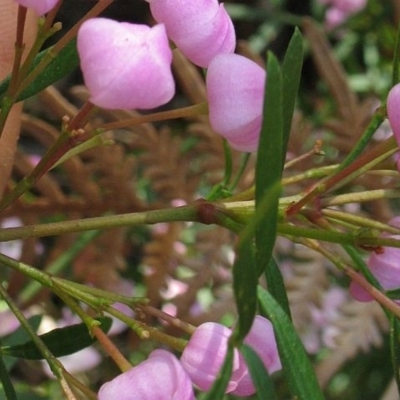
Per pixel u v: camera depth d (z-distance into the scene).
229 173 0.20
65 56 0.19
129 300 0.18
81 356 0.30
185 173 0.27
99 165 0.26
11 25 0.22
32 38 0.22
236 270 0.16
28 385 0.30
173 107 0.41
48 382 0.33
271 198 0.16
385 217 0.27
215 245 0.27
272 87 0.16
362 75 0.46
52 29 0.17
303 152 0.26
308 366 0.17
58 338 0.19
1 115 0.18
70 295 0.18
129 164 0.26
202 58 0.18
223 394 0.16
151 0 0.18
